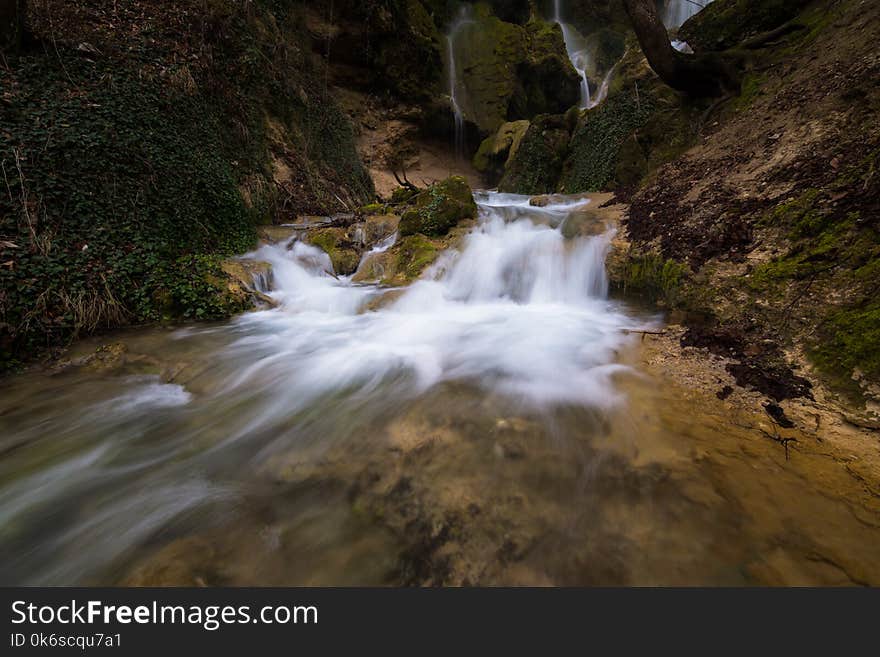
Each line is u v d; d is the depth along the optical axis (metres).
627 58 18.17
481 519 2.35
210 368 4.82
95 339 5.39
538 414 3.40
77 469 3.10
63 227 5.68
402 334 5.77
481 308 6.91
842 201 3.89
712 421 3.07
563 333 5.27
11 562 2.36
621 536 2.17
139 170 7.05
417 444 3.11
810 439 2.77
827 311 3.41
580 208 10.39
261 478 2.90
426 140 23.66
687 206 6.10
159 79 8.74
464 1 27.42
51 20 7.73
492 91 24.98
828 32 7.48
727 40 10.97
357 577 2.08
